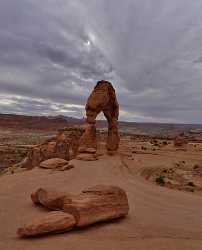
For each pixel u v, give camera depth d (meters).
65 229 10.04
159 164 37.41
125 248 8.83
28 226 9.49
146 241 9.52
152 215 13.18
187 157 45.72
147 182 26.41
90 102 37.94
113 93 40.72
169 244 9.30
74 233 10.02
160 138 98.50
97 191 11.74
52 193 12.97
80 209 10.38
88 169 28.92
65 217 10.09
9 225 10.91
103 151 44.66
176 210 14.66
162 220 12.35
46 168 27.20
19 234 9.59
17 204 14.24
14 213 12.57
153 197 18.09
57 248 8.64
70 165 28.31
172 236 10.17
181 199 17.84
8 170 48.69
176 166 37.34
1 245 8.85
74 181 22.42
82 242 9.19
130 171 31.83
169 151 53.84
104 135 78.38
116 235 10.02
